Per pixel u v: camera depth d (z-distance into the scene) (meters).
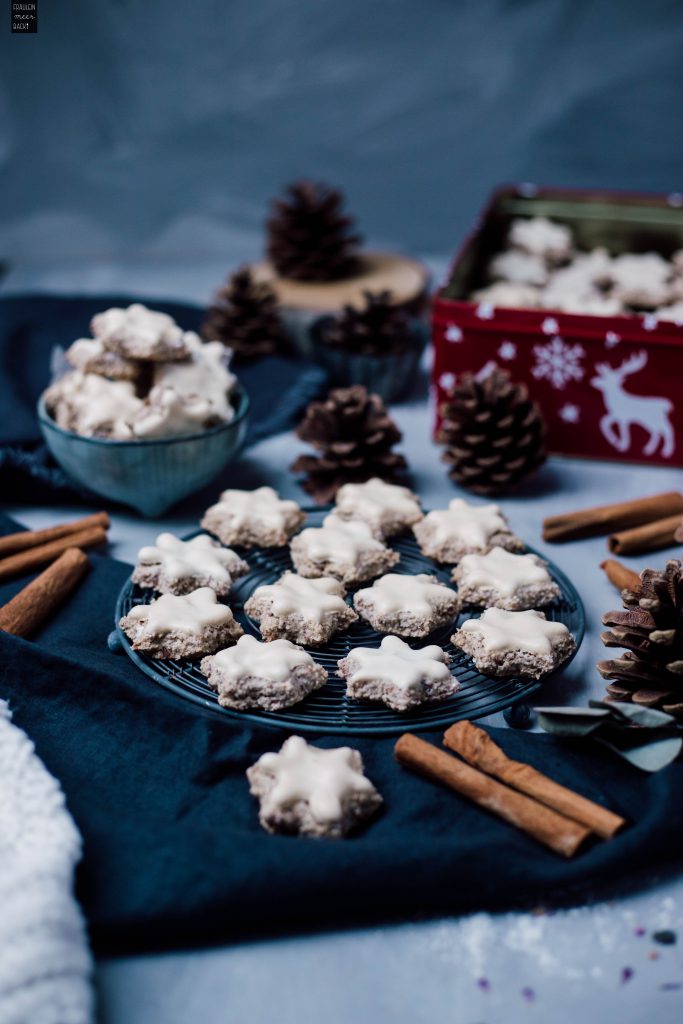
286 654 0.66
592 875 0.58
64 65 1.35
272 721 0.64
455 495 0.88
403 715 0.65
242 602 0.73
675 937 0.58
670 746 0.62
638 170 1.45
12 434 0.85
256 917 0.56
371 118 1.43
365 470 0.86
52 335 1.01
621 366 0.88
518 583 0.72
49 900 0.54
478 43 1.38
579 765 0.63
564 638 0.68
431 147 1.45
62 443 0.79
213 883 0.56
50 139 1.39
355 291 1.05
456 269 0.97
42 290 1.26
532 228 1.16
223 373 0.83
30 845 0.57
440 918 0.58
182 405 0.79
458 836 0.60
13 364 0.95
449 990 0.56
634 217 1.17
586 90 1.40
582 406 0.91
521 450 0.87
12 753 0.61
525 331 0.89
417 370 1.07
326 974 0.56
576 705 0.68
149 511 0.83
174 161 1.43
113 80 1.37
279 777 0.60
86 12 1.33
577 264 1.13
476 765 0.62
